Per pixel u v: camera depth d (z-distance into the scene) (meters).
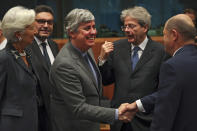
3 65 2.34
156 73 2.70
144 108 2.50
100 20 5.32
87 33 2.31
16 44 2.45
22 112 2.39
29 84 2.43
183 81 1.92
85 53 2.48
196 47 2.04
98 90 2.44
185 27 2.00
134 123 2.67
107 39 3.99
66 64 2.29
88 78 2.35
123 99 2.71
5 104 2.38
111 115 2.34
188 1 4.95
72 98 2.28
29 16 2.39
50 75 2.44
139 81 2.69
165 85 1.94
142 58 2.72
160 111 1.94
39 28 3.12
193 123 1.95
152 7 5.08
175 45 2.05
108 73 2.81
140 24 2.65
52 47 3.25
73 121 2.37
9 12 2.40
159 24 4.69
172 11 5.02
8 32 2.39
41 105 2.87
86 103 2.32
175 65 1.94
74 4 5.29
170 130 1.93
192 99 1.93
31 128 2.43
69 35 2.39
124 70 2.74
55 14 5.23
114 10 5.27
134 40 2.69
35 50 2.97
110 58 2.82
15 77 2.37
